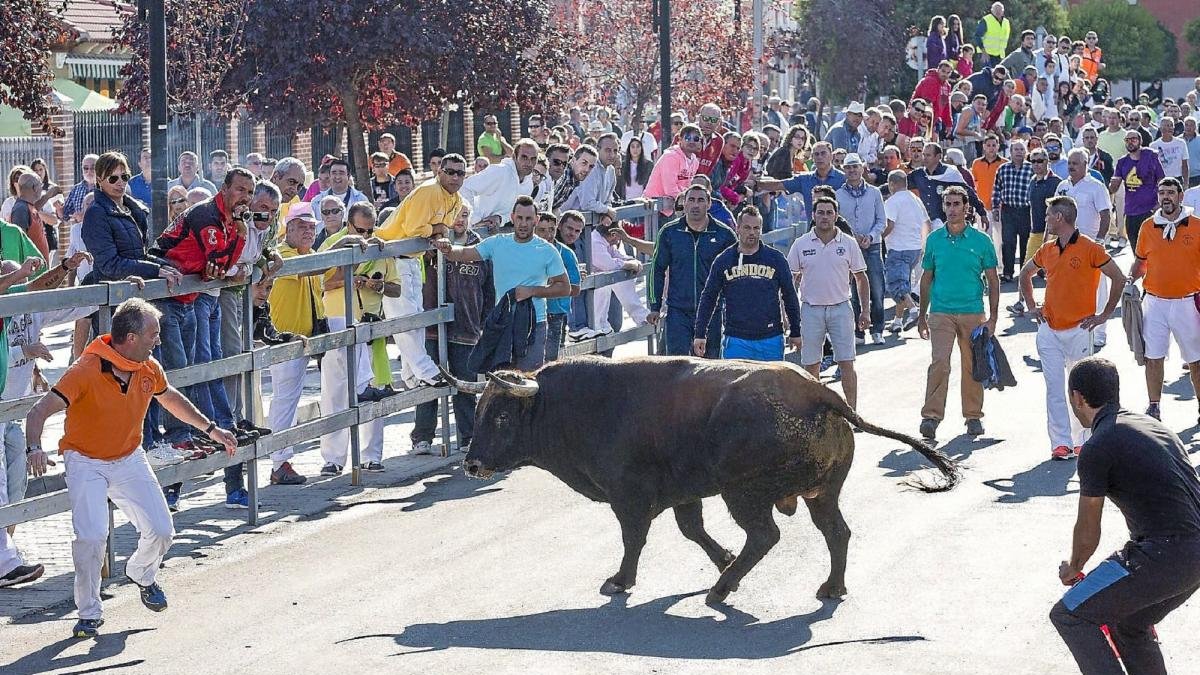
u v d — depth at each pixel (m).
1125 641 9.00
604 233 19.81
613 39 42.94
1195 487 8.70
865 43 52.72
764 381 10.98
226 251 13.28
